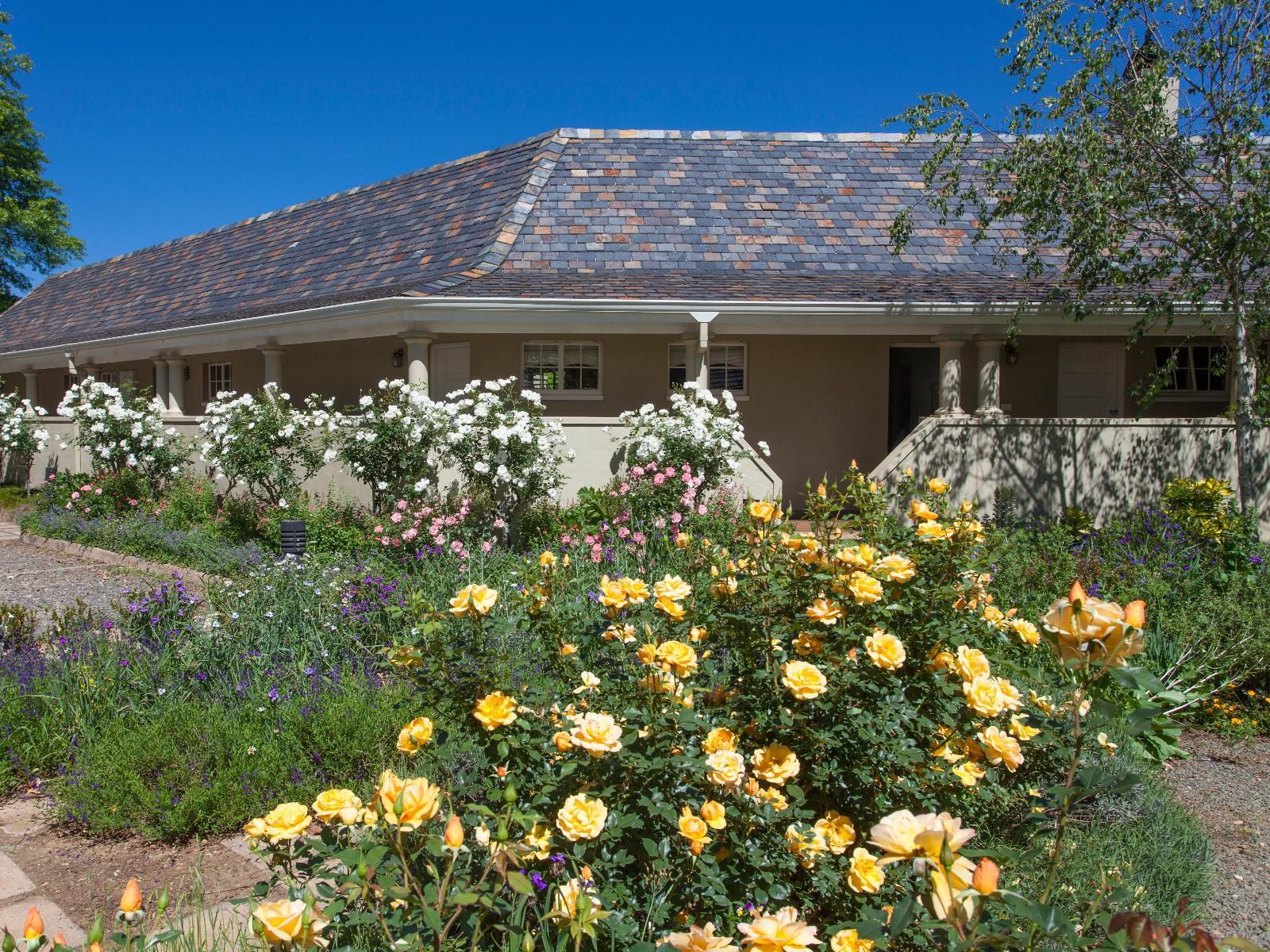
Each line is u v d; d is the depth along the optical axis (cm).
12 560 1101
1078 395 1361
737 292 1120
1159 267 945
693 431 969
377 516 988
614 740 229
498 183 1469
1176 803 414
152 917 324
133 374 1978
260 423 1065
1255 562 796
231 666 529
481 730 265
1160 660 567
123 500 1286
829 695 277
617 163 1457
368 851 199
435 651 281
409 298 1067
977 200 1083
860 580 287
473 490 972
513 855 210
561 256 1273
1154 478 1105
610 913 221
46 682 504
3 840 401
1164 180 944
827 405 1334
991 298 1120
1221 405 1382
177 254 2192
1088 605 182
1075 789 201
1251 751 518
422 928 205
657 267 1263
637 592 291
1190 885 341
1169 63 892
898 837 164
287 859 226
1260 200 855
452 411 956
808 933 169
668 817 230
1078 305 1037
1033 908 165
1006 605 634
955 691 288
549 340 1309
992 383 1151
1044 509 1087
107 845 395
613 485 1024
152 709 484
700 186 1423
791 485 1330
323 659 547
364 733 434
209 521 1161
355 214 1719
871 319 1118
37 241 3206
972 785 294
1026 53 922
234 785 409
